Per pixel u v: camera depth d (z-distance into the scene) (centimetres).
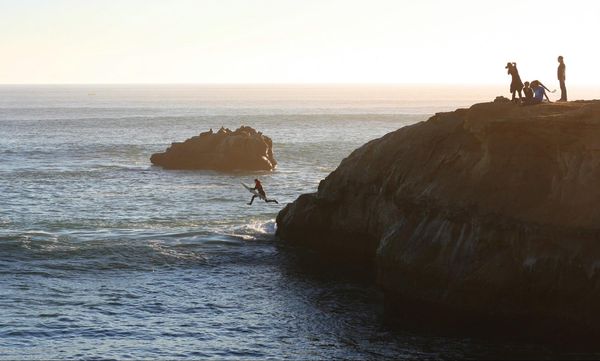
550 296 3562
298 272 4678
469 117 4153
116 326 3725
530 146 3884
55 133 15925
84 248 4931
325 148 12662
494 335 3644
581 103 4247
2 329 3631
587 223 3541
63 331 3641
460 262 3803
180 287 4341
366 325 3788
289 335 3656
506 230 3734
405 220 4222
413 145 4703
